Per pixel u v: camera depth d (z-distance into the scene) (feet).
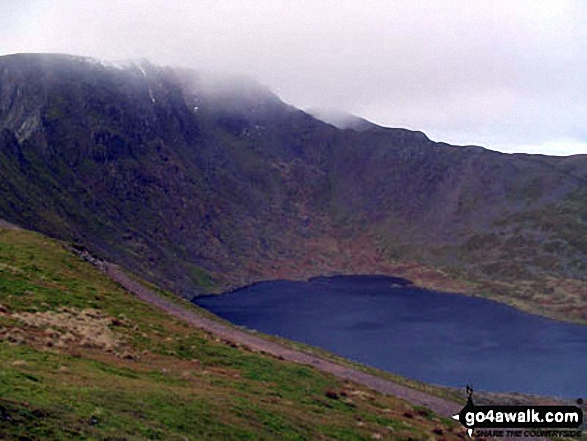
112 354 165.27
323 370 260.01
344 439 141.38
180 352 193.26
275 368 205.67
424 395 273.75
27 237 347.77
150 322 225.76
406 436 162.81
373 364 563.89
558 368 572.51
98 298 239.91
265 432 125.59
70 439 85.76
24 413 88.53
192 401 128.26
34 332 164.66
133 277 395.75
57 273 264.11
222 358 200.85
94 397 111.04
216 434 114.62
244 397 151.23
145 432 100.27
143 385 132.67
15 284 217.77
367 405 191.72
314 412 160.35
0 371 111.14
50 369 126.62
